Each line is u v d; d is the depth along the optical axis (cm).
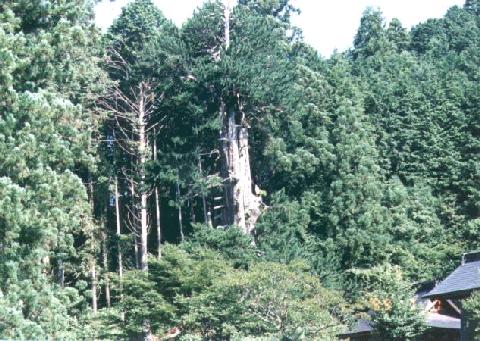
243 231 4244
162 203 5291
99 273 4600
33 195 2491
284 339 2767
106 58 4809
